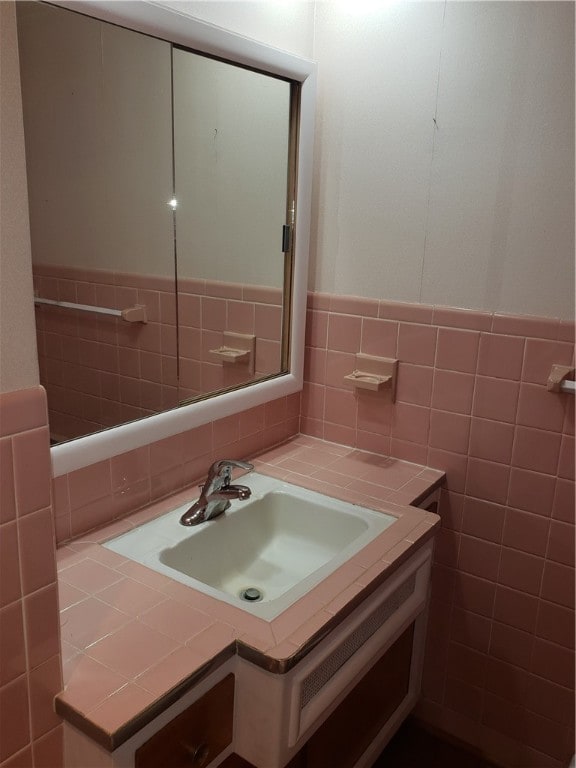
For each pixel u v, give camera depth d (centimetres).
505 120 148
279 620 111
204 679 103
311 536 159
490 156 152
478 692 184
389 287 173
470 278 161
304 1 165
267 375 184
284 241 177
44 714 93
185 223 156
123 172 141
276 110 165
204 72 151
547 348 153
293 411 193
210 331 164
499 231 154
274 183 171
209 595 118
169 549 134
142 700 93
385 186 167
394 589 134
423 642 177
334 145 173
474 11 147
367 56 163
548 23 139
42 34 120
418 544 139
